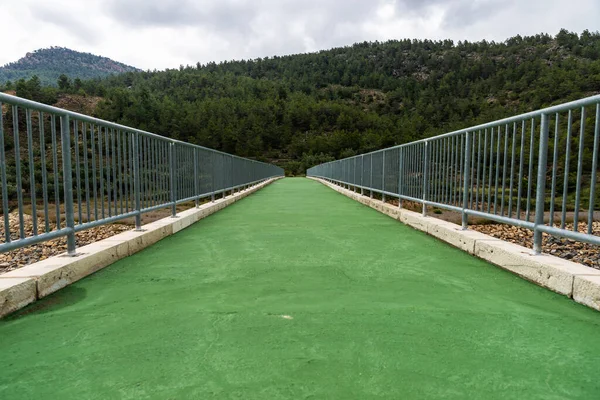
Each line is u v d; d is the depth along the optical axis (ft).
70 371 4.96
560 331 6.17
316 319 6.63
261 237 14.90
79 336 6.02
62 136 9.71
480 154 13.28
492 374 4.83
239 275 9.50
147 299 7.78
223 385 4.57
